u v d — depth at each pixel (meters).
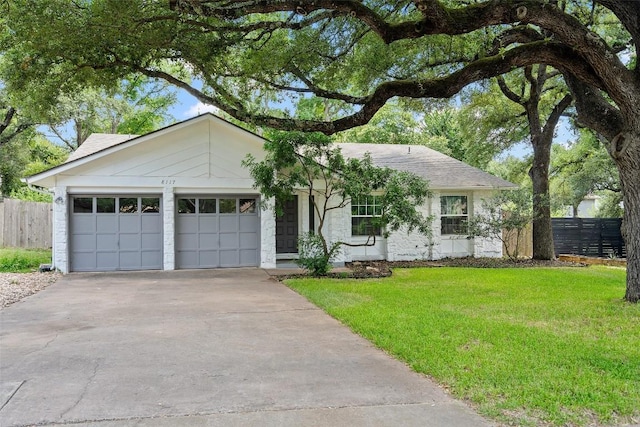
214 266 14.13
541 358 4.92
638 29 7.24
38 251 17.22
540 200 15.82
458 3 9.46
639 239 7.82
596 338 5.75
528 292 9.31
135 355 5.21
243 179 14.16
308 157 11.47
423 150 19.72
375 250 16.23
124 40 8.76
